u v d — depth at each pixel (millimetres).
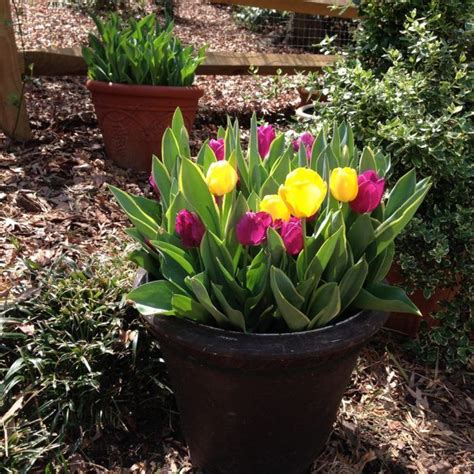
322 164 1513
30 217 2631
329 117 2346
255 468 1544
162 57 3234
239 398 1387
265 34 8438
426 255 2119
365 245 1398
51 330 1768
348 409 1946
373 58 2656
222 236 1409
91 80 3281
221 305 1350
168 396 1870
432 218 2162
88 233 2609
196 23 8305
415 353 2244
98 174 3154
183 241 1342
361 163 1528
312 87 2600
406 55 2506
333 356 1330
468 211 2061
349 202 1354
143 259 1532
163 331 1326
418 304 2273
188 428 1589
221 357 1280
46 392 1714
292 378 1340
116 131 3277
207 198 1410
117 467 1674
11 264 2176
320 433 1553
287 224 1264
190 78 3363
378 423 1913
